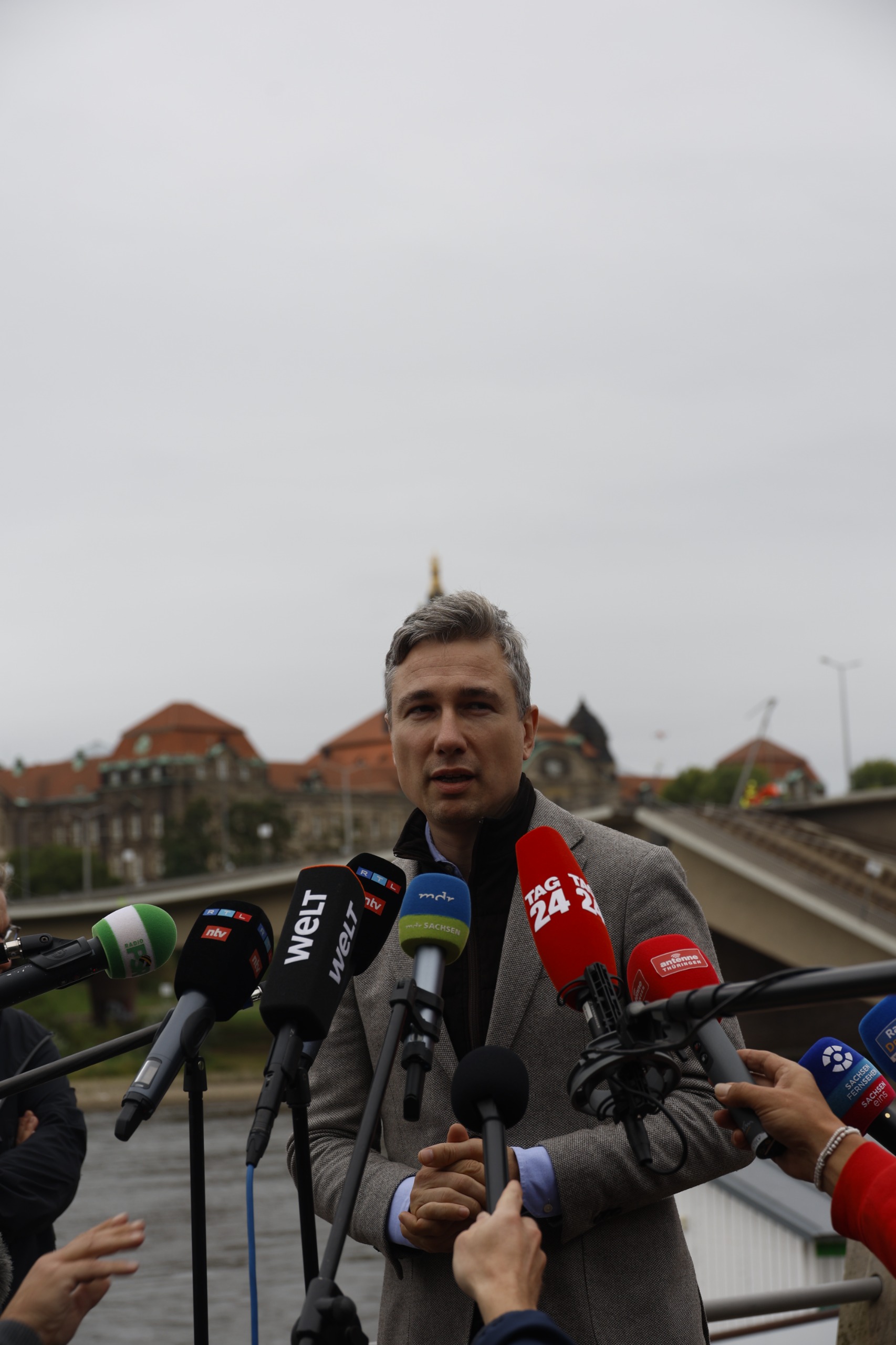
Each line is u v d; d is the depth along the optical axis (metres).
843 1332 3.13
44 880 95.00
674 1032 1.72
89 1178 20.97
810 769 132.38
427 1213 2.03
